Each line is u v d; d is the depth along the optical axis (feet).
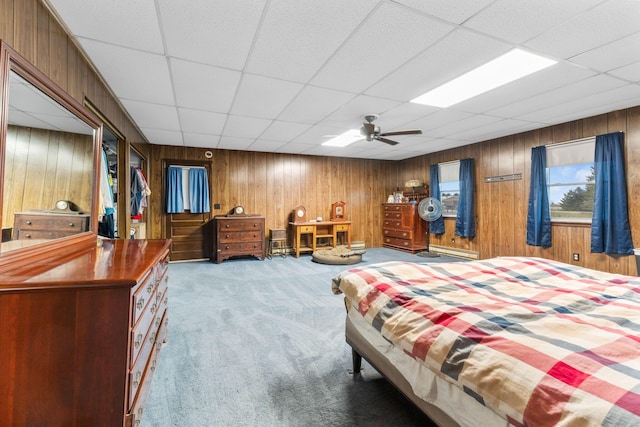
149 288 5.06
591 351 3.09
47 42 5.85
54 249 5.62
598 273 6.44
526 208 15.83
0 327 3.50
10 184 4.50
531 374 2.89
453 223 20.48
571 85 9.77
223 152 20.31
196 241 19.54
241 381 6.31
